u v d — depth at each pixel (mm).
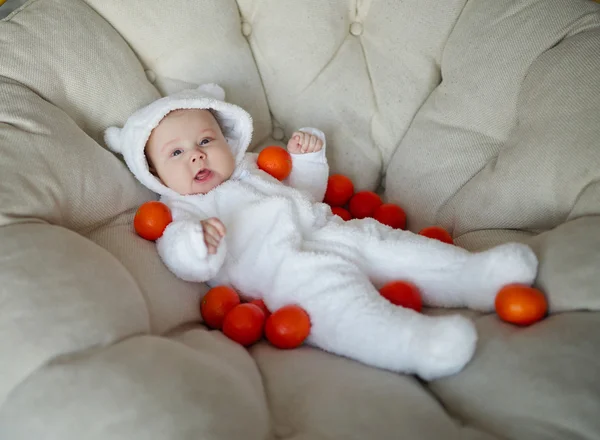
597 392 838
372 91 1590
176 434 750
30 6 1372
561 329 955
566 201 1200
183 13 1463
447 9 1497
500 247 1109
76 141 1244
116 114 1390
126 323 943
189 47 1486
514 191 1278
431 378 1010
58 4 1373
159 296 1128
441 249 1211
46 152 1168
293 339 1107
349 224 1326
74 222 1184
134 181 1370
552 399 854
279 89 1608
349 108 1587
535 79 1315
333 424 864
